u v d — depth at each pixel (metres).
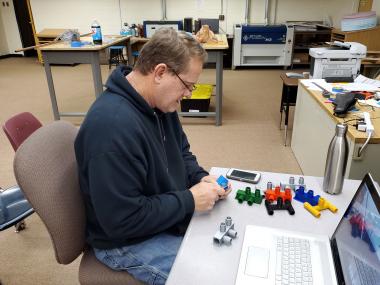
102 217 0.90
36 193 0.92
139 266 1.00
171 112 1.10
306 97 2.38
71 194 1.01
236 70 6.50
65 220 0.98
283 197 1.02
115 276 1.03
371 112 1.75
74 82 5.62
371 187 0.73
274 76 5.92
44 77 5.98
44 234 1.92
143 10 6.75
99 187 0.86
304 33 6.11
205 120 3.83
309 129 2.30
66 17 7.02
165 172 1.05
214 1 6.54
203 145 3.14
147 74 0.96
